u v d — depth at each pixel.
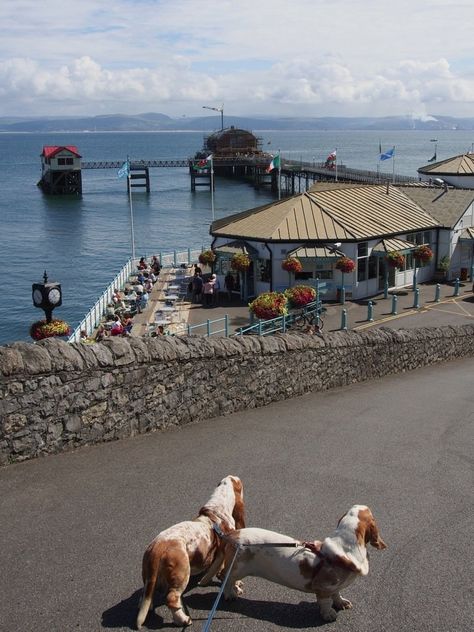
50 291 14.44
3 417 9.91
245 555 6.57
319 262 37.00
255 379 14.59
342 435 12.53
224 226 40.72
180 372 12.62
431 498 9.51
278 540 6.50
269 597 6.97
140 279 40.06
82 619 6.51
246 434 12.30
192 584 7.16
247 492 9.49
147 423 12.01
